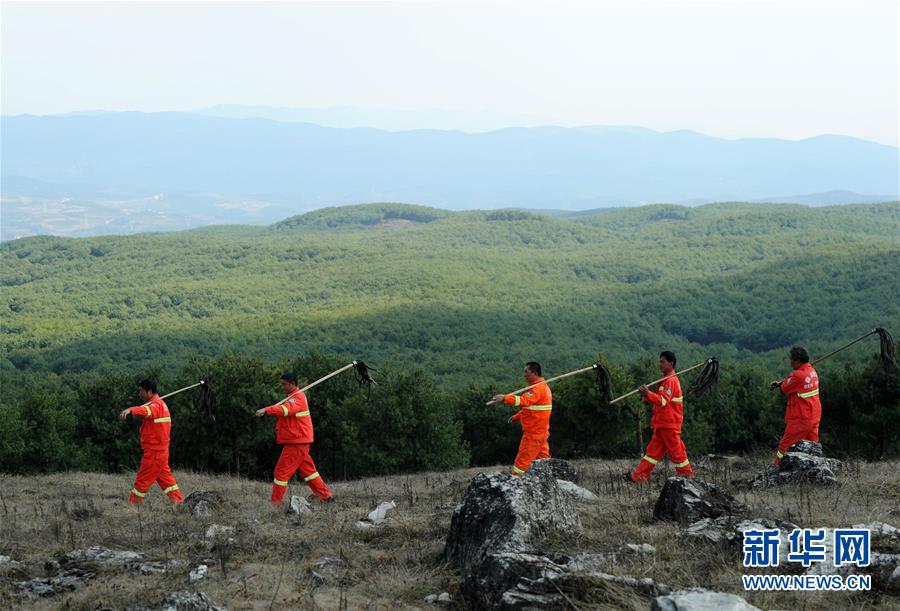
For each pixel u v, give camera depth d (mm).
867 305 123500
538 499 7953
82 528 10742
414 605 6770
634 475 12641
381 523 9914
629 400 29219
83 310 150625
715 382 12562
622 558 7273
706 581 6723
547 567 6473
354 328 125375
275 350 109812
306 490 14953
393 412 29734
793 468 11641
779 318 126812
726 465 15227
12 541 9781
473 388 41125
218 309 162875
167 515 11633
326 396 32875
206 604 6402
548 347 108250
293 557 8430
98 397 33500
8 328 126062
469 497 8086
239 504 12555
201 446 28109
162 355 103062
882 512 9258
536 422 11664
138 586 7426
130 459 32594
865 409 30188
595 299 159375
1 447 28203
